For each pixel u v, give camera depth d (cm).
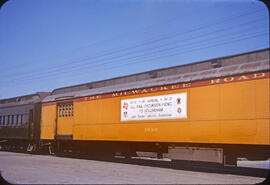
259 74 960
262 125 935
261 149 1003
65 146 1805
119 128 1386
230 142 1003
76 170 1134
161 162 1495
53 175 996
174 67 1277
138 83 1354
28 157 1753
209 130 1062
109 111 1452
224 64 1107
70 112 1727
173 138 1167
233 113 1006
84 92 1653
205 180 901
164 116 1209
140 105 1307
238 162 1930
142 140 1276
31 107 2111
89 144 1656
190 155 1159
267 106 930
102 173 1051
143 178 937
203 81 1102
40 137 1948
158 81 1263
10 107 2389
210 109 1068
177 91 1177
